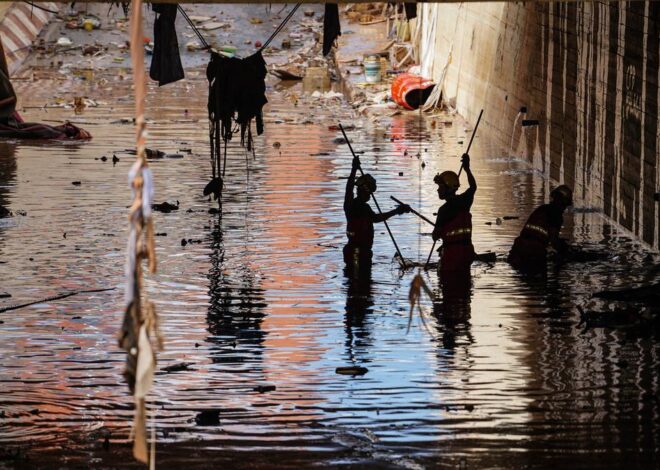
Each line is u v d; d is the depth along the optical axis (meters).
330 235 33.31
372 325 23.98
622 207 34.00
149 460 16.61
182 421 18.30
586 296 26.36
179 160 47.56
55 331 23.64
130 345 10.31
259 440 17.44
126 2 25.83
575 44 39.50
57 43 87.00
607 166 35.62
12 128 54.28
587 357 21.62
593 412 18.62
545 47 44.06
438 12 70.25
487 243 32.34
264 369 20.98
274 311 25.14
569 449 17.05
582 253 30.45
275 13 94.50
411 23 81.62
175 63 32.69
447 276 28.45
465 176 44.00
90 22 90.31
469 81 60.47
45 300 26.09
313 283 27.72
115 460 16.69
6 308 25.38
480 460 16.61
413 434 17.66
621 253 30.92
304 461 16.58
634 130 32.62
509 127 50.53
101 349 22.41
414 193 40.00
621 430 17.83
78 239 32.66
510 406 18.94
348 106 68.50
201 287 27.27
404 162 47.16
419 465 16.42
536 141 45.53
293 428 17.94
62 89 74.00
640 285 27.36
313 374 20.66
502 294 26.59
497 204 38.31
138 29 10.06
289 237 33.00
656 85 30.52
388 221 35.44
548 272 28.83
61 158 48.03
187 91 73.81
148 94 72.19
